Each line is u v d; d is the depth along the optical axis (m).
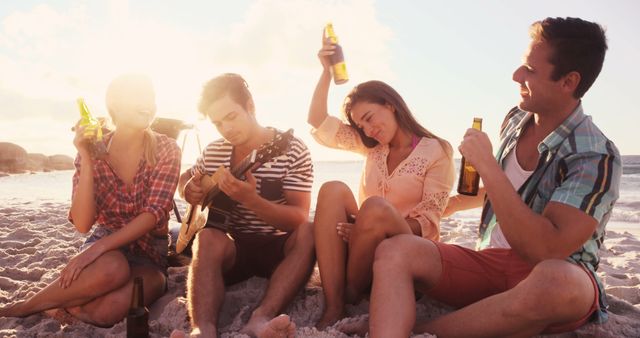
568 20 2.58
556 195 2.51
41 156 44.94
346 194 3.10
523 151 2.89
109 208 3.33
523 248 2.50
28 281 3.93
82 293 3.02
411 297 2.49
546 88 2.62
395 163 3.41
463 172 3.17
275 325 2.47
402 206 3.34
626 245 5.54
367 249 2.90
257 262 3.52
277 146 3.12
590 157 2.52
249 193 3.05
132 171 3.33
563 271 2.36
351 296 3.11
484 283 2.77
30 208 9.16
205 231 3.08
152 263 3.40
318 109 3.71
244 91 3.29
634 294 3.60
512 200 2.48
